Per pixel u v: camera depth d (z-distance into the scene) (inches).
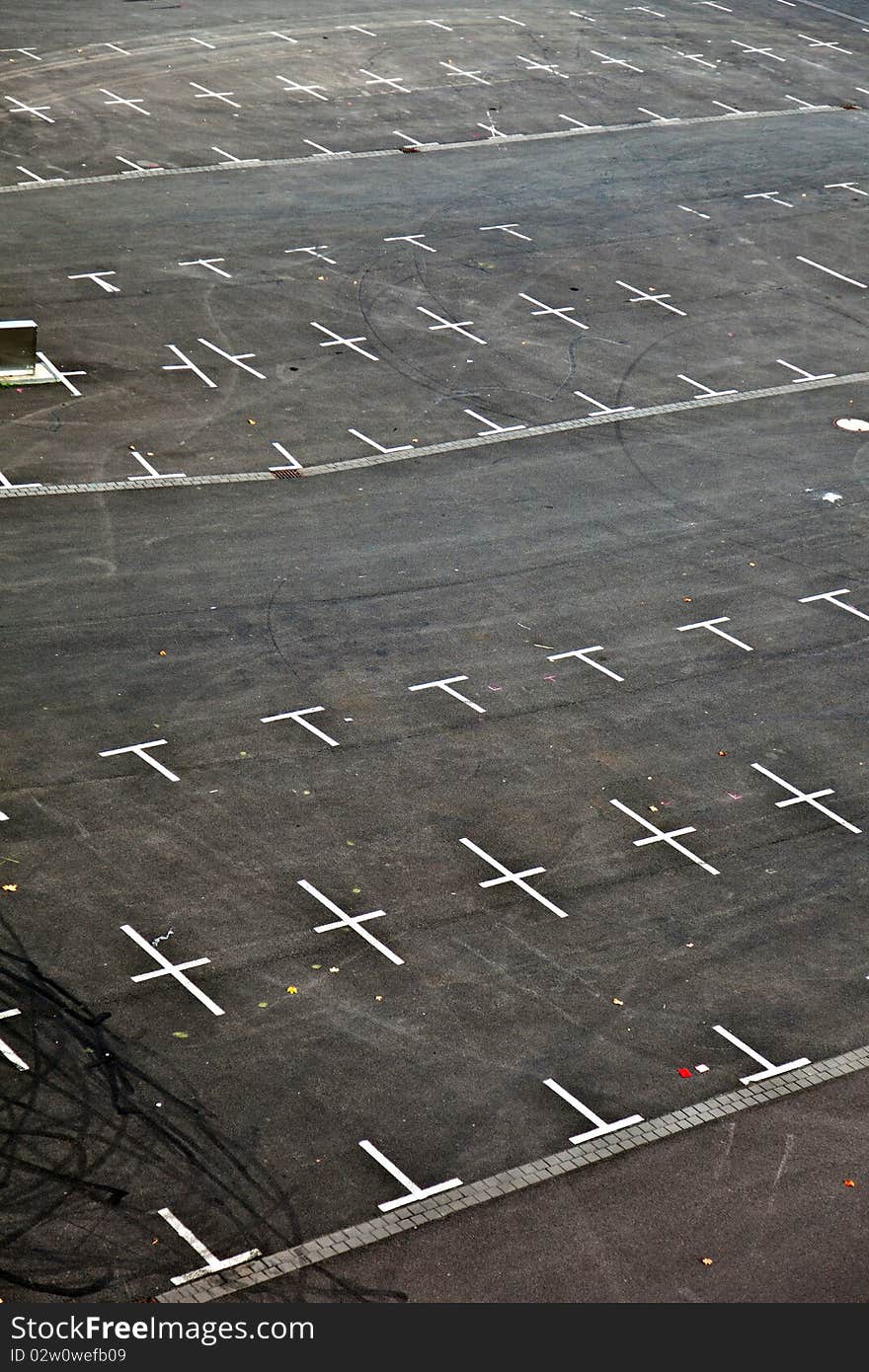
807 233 1627.7
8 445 1128.2
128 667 900.0
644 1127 640.4
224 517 1067.3
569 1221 595.8
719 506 1136.2
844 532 1116.5
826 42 2253.9
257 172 1654.8
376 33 2108.8
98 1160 602.9
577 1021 690.2
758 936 748.6
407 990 697.0
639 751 868.0
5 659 895.7
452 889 757.3
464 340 1354.6
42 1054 645.9
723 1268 582.6
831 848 810.2
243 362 1282.0
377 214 1577.3
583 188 1684.3
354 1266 570.9
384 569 1023.0
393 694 897.5
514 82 1969.7
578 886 767.1
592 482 1155.3
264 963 703.1
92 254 1439.5
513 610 989.2
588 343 1366.9
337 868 763.4
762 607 1016.9
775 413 1283.2
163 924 719.7
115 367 1253.1
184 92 1849.2
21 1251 565.3
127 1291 555.2
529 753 857.5
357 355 1311.5
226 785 812.6
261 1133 621.3
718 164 1780.3
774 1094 663.1
